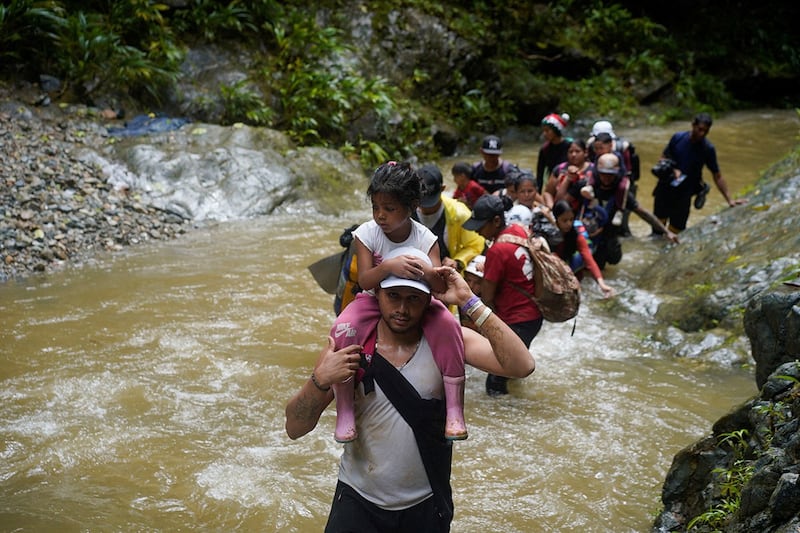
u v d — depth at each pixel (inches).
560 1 784.3
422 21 598.9
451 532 173.2
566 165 331.6
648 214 350.3
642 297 300.4
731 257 301.9
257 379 242.4
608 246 332.2
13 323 273.1
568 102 704.4
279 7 557.3
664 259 334.0
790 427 140.4
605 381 245.8
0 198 361.1
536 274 219.1
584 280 337.7
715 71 820.6
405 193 131.3
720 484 153.9
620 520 178.4
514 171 281.3
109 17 498.9
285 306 297.0
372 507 125.6
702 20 863.1
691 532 152.7
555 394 237.8
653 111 739.4
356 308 125.3
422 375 123.3
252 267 336.2
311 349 263.7
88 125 439.2
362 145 519.2
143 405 224.4
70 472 192.9
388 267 121.2
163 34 502.3
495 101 636.7
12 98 441.1
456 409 122.3
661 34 837.2
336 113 512.4
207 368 247.8
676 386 242.1
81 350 255.6
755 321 171.3
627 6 852.0
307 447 206.5
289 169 436.5
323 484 190.5
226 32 534.0
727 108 785.6
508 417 224.5
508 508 182.7
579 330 283.4
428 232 156.9
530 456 204.7
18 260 325.4
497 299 226.2
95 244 351.9
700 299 282.5
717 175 369.4
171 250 354.3
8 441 203.5
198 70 508.7
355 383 123.7
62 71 469.4
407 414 122.5
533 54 733.9
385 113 523.8
